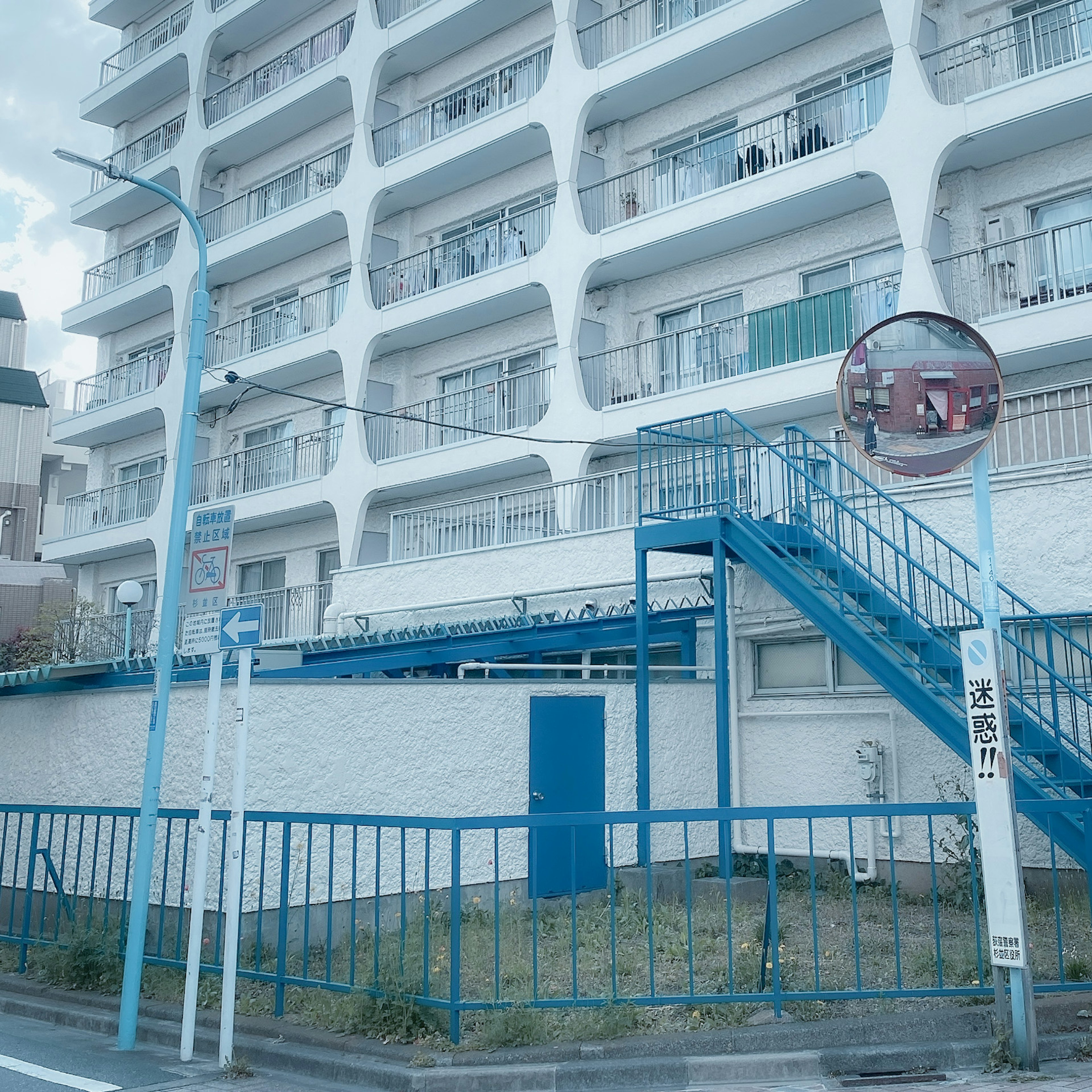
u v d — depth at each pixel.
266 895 8.59
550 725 10.83
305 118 27.89
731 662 12.64
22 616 39.59
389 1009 6.47
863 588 10.41
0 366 50.44
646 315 20.92
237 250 27.97
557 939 8.72
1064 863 9.80
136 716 9.75
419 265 25.09
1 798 10.90
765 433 18.56
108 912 8.87
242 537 28.42
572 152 20.98
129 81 32.44
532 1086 5.79
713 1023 6.32
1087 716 9.80
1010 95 15.49
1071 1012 6.29
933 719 8.98
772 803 12.34
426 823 6.36
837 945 8.25
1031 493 10.68
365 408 24.45
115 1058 6.71
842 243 18.27
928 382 6.57
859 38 18.52
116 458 33.09
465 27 24.31
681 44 19.70
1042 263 16.09
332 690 9.29
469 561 17.16
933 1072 5.94
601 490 19.50
